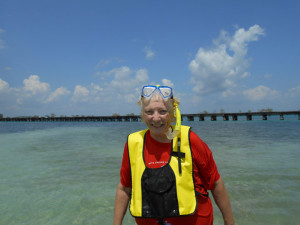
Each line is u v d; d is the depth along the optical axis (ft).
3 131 62.18
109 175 14.15
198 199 3.92
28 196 10.63
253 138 32.42
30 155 21.59
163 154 3.92
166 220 3.70
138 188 3.84
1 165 17.26
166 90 3.94
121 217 4.53
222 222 7.86
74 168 16.06
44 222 8.11
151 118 3.84
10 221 8.20
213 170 4.11
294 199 9.62
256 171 14.17
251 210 8.63
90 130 62.59
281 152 20.81
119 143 30.48
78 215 8.64
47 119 185.78
